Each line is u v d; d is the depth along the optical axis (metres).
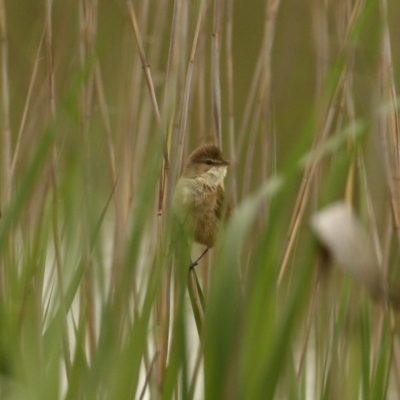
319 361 6.70
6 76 7.77
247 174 7.18
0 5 7.80
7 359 5.23
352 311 6.38
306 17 9.47
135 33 6.46
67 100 5.48
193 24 7.91
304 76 9.51
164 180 6.21
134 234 5.14
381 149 6.69
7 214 5.12
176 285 5.97
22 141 7.94
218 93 7.13
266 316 4.62
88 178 6.15
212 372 4.07
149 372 6.01
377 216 8.14
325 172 7.50
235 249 3.96
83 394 5.40
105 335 5.26
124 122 8.47
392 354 6.22
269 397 4.42
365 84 7.11
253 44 11.98
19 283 5.94
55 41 8.43
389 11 9.35
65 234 6.89
